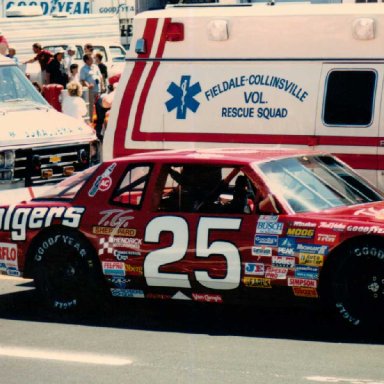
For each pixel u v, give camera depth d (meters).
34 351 12.18
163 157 13.37
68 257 13.72
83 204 13.64
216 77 17.12
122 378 10.98
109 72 38.56
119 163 13.59
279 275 12.42
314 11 16.61
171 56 17.41
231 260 12.65
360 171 16.44
